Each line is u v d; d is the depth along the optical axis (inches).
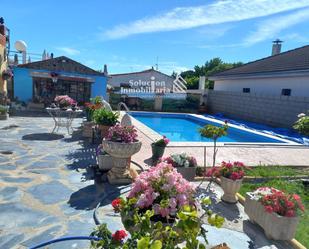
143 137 485.7
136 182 129.5
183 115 1001.5
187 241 91.6
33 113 723.4
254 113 829.2
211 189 263.1
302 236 192.5
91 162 312.0
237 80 997.2
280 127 725.9
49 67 860.6
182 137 679.7
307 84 685.3
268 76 792.3
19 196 212.4
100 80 906.1
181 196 120.5
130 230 111.9
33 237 160.4
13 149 349.7
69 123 499.5
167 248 91.2
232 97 938.7
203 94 1107.9
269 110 766.5
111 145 244.1
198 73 2410.2
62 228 172.4
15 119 605.0
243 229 193.9
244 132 664.4
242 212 220.7
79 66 885.8
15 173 262.4
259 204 193.0
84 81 866.8
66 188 235.8
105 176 268.5
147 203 119.3
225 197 237.1
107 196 223.9
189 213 93.7
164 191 123.9
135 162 318.0
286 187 283.9
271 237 182.9
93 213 194.7
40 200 209.0
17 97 845.2
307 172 343.0
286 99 708.0
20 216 182.7
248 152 424.2
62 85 869.8
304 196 266.7
